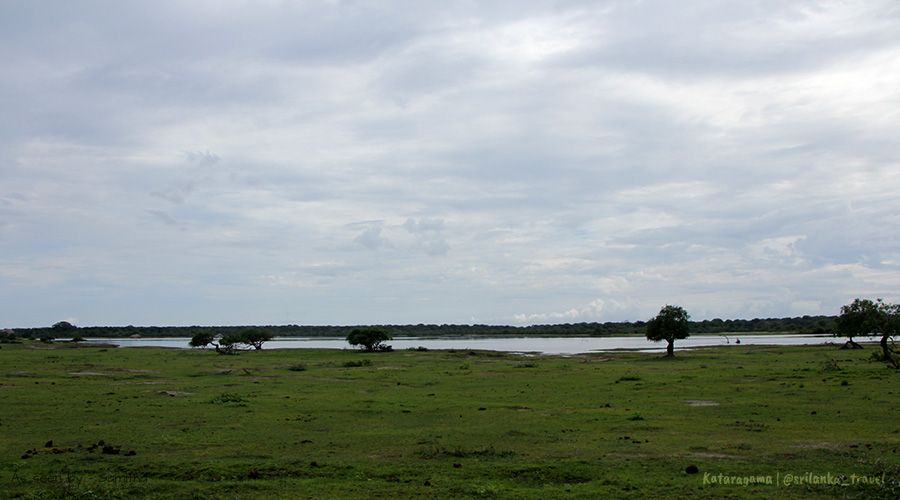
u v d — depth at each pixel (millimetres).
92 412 32844
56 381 50750
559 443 23828
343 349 113125
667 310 85938
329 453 22406
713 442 23531
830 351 87750
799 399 35031
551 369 64125
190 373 59812
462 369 65312
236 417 31094
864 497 16828
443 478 18906
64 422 29703
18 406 35219
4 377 53875
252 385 48344
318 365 72375
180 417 31141
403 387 46844
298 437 25609
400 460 21188
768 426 26812
